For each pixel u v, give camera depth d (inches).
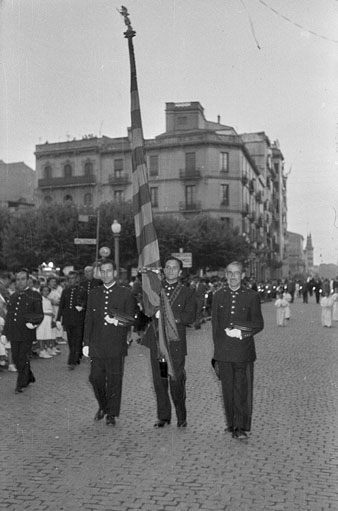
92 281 488.7
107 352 283.7
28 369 372.5
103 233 1588.3
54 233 1577.3
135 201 301.4
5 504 184.9
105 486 199.6
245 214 2257.6
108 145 2222.0
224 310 263.3
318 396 349.4
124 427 279.1
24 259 1587.1
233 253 1846.7
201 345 617.9
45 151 2311.8
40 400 342.0
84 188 2250.2
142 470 215.5
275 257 3631.9
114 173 2210.9
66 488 198.1
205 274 1904.5
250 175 2529.5
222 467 218.2
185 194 2175.2
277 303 887.1
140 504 184.1
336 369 450.9
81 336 468.8
